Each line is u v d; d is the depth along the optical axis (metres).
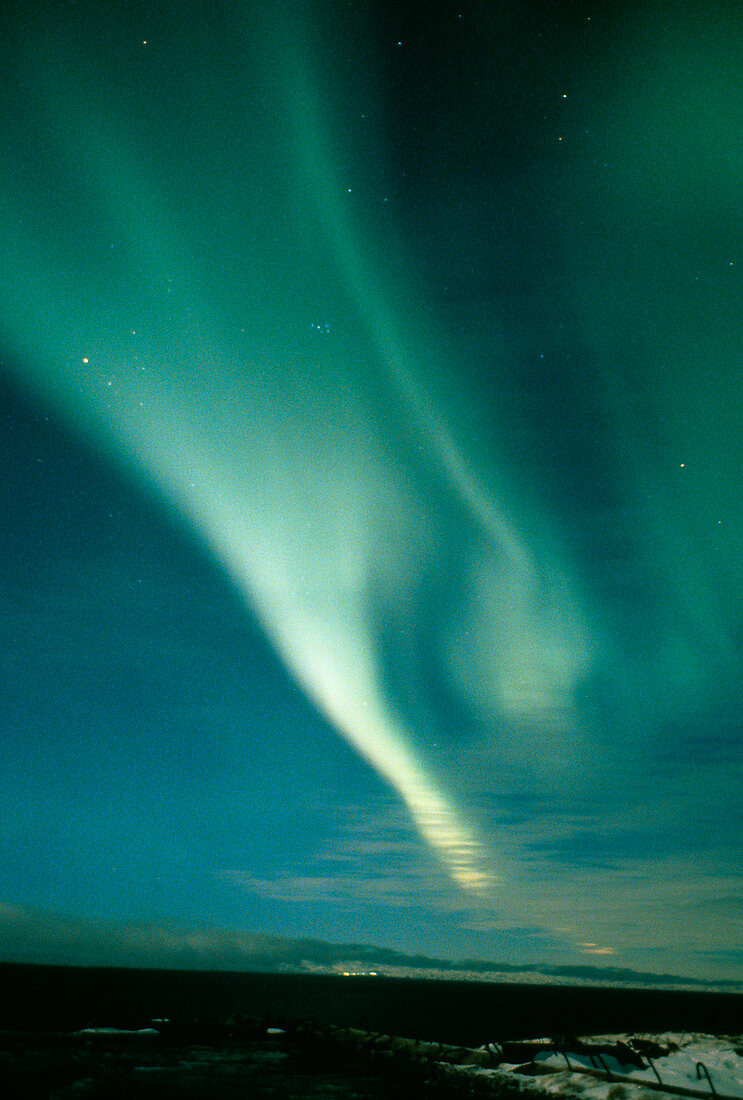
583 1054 18.12
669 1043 19.12
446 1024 61.31
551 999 183.12
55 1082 13.95
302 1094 13.77
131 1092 13.11
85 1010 56.38
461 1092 14.65
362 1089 14.72
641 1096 13.87
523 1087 15.70
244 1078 15.70
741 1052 17.08
